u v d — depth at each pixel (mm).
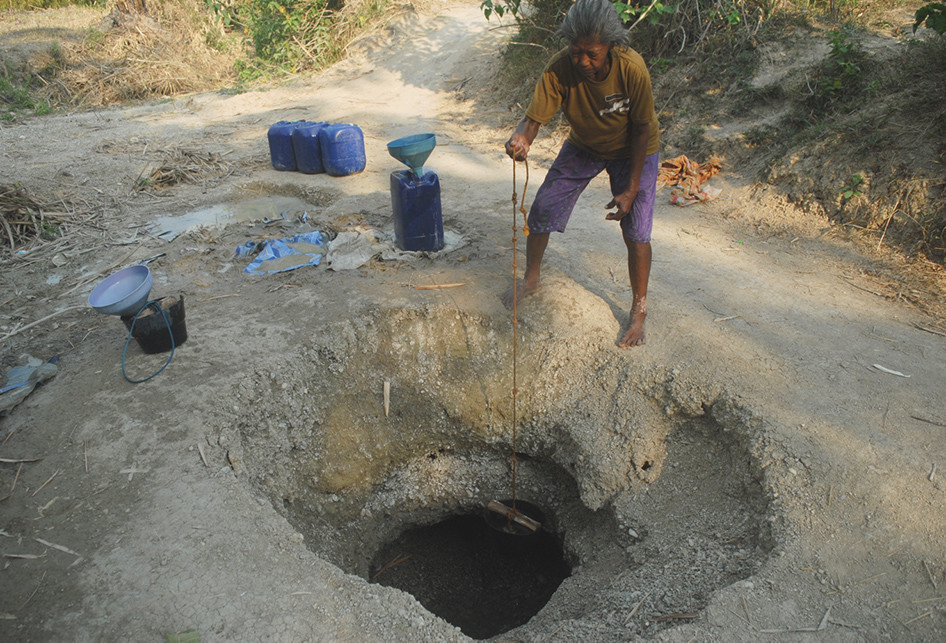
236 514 3076
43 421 3658
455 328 4629
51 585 2736
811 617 2590
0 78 13008
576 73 3447
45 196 7164
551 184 4141
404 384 4594
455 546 4727
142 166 8320
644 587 3131
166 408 3713
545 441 4434
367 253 5414
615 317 4504
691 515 3545
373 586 2820
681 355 4086
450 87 11555
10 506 3123
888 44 7133
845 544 2855
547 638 2998
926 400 3590
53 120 11586
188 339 4348
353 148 7645
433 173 5414
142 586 2725
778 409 3564
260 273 5250
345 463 4312
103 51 14133
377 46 13516
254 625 2576
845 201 5730
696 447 3812
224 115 11547
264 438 3895
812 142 6293
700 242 5688
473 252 5445
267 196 7590
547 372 4418
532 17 10570
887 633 2514
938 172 5344
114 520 3037
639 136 3586
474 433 4613
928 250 5129
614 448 3957
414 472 4645
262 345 4281
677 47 8734
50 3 19094
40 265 5672
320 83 12680
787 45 7777
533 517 4570
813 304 4613
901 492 3037
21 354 4305
